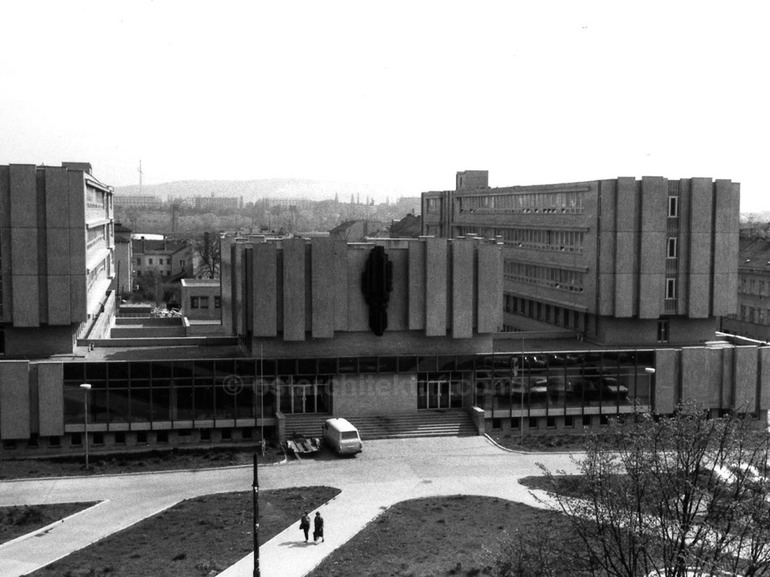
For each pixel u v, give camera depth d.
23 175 64.25
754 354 73.38
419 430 68.75
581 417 72.06
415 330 70.31
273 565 44.00
